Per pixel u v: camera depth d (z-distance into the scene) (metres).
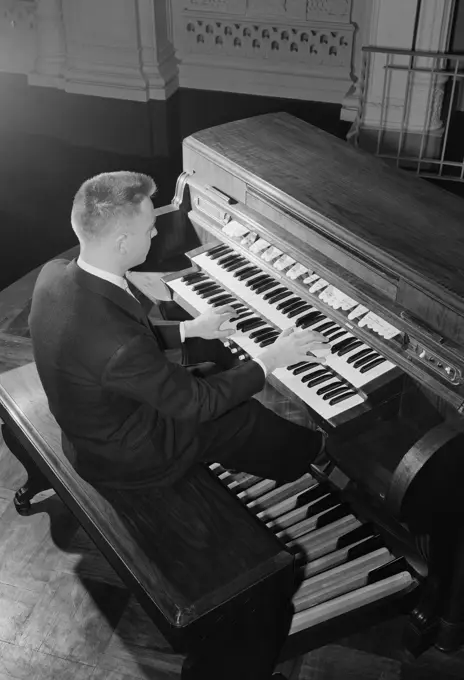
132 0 7.15
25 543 3.31
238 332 3.11
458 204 3.00
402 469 2.38
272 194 3.10
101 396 2.38
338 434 2.75
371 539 3.04
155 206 5.96
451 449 2.36
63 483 2.73
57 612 3.05
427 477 2.37
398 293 2.68
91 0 7.27
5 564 3.23
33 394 3.10
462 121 7.12
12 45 7.96
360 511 3.16
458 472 2.43
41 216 5.78
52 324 2.34
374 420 2.82
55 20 7.57
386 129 6.63
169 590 2.35
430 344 2.57
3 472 3.64
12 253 5.36
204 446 2.68
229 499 2.63
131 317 2.37
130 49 7.46
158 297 3.50
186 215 3.64
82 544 3.31
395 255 2.69
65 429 2.52
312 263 2.95
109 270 2.35
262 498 3.26
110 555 2.53
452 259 2.68
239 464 2.85
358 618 2.84
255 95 7.75
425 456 2.34
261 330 3.11
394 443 2.77
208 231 3.48
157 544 2.49
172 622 2.28
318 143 3.43
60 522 3.40
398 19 6.10
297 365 2.92
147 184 2.34
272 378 2.89
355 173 3.20
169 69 7.73
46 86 7.92
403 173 3.21
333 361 2.86
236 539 2.50
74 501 2.68
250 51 7.61
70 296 2.33
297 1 7.18
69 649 2.93
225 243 3.39
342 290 2.85
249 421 2.80
